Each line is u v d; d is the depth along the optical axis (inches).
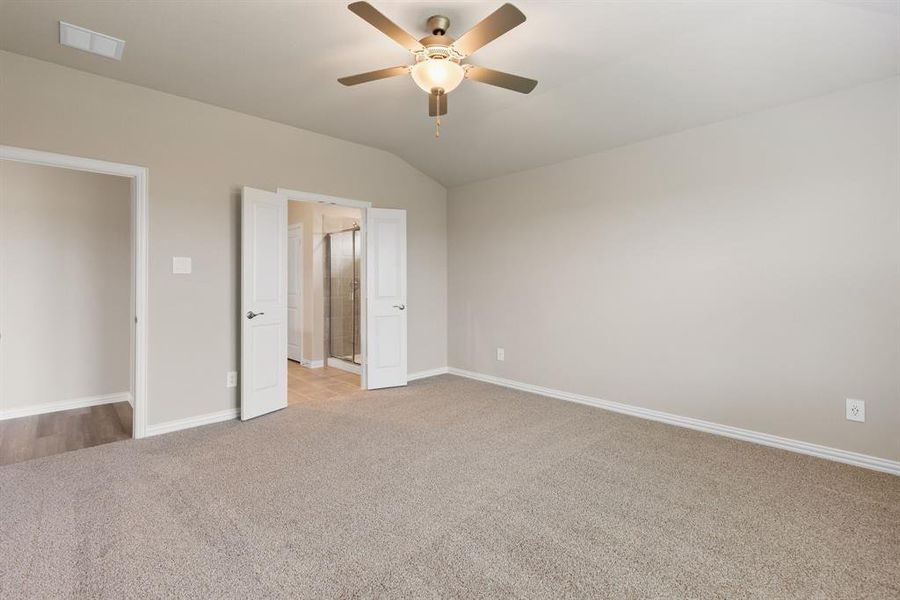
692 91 117.2
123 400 166.6
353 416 145.3
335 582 64.8
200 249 135.0
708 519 82.1
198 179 134.6
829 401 110.1
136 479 97.8
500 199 188.4
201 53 106.3
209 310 137.2
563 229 166.1
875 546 73.7
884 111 101.8
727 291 126.1
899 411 101.0
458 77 93.2
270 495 90.9
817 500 89.1
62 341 154.0
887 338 102.4
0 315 142.9
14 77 105.8
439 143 170.6
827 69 101.8
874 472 102.3
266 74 117.5
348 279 232.5
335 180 168.1
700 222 131.0
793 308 115.1
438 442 121.5
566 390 166.2
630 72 113.8
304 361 238.5
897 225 100.7
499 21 75.4
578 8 88.8
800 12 88.7
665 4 87.7
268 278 147.3
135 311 124.3
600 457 111.3
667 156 137.9
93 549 72.1
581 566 68.6
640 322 145.1
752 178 121.0
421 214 201.0
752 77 108.7
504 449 116.6
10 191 144.6
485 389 182.5
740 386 124.3
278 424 136.7
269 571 67.1
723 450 116.0
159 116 127.0
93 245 160.1
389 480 98.2
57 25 94.6
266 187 149.5
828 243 109.5
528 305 178.5
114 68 113.5
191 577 65.5
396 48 104.7
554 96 129.4
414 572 67.1
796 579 65.7
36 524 79.3
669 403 138.8
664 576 66.4
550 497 90.6
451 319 211.2
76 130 113.7
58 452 114.7
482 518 82.5
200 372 135.4
